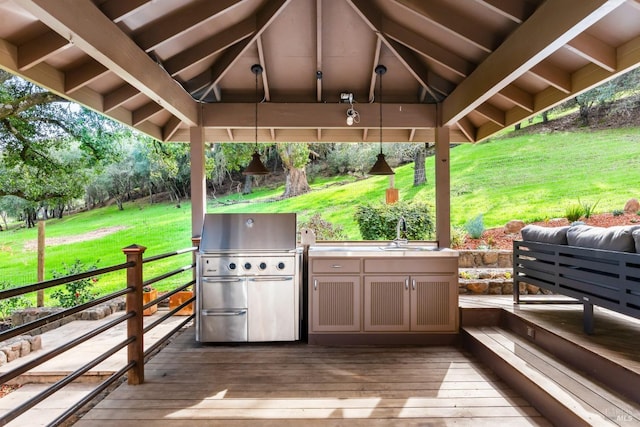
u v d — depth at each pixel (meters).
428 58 4.12
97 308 5.28
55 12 2.05
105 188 10.83
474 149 9.64
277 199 10.27
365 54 4.35
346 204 9.70
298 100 4.85
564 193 8.14
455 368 3.16
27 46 2.63
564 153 8.50
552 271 3.33
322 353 3.55
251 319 3.82
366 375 3.03
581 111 8.61
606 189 7.81
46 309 5.42
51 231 10.29
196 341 3.90
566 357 2.78
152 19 3.06
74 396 3.18
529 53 2.67
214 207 10.21
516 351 3.03
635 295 2.40
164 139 5.18
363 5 3.68
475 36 3.22
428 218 6.90
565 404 2.11
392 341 3.82
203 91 4.59
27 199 7.52
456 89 4.16
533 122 9.35
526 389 2.55
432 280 3.82
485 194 8.79
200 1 3.13
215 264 3.81
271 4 3.58
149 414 2.40
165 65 3.79
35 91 7.38
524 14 2.75
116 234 10.28
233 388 2.79
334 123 4.64
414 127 4.68
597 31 2.78
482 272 5.20
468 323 3.83
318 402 2.56
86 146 7.96
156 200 10.88
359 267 3.82
